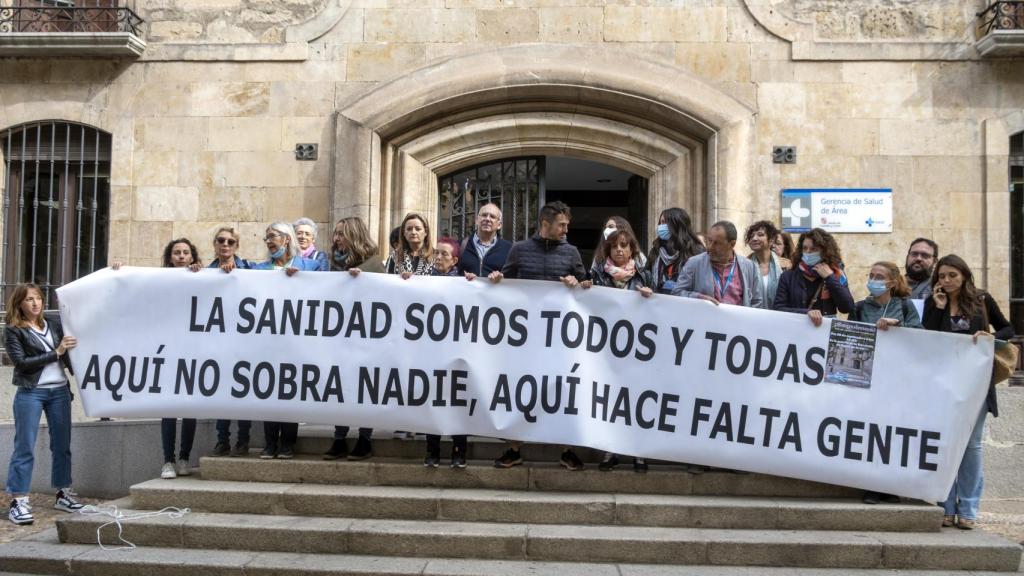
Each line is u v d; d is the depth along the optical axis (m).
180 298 5.93
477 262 6.42
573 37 8.70
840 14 8.59
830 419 5.55
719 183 8.44
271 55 8.84
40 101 8.91
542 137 8.89
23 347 6.28
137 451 7.17
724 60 8.61
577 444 5.58
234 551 5.13
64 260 9.02
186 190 8.84
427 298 5.80
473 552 5.07
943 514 5.37
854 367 5.57
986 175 8.37
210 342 5.88
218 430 6.49
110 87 8.91
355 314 5.83
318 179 8.78
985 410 5.69
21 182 9.02
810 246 5.85
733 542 5.03
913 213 8.43
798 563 5.02
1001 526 6.27
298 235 6.78
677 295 5.91
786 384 5.59
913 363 5.55
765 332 5.63
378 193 8.75
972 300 5.78
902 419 5.52
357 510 5.46
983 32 8.45
